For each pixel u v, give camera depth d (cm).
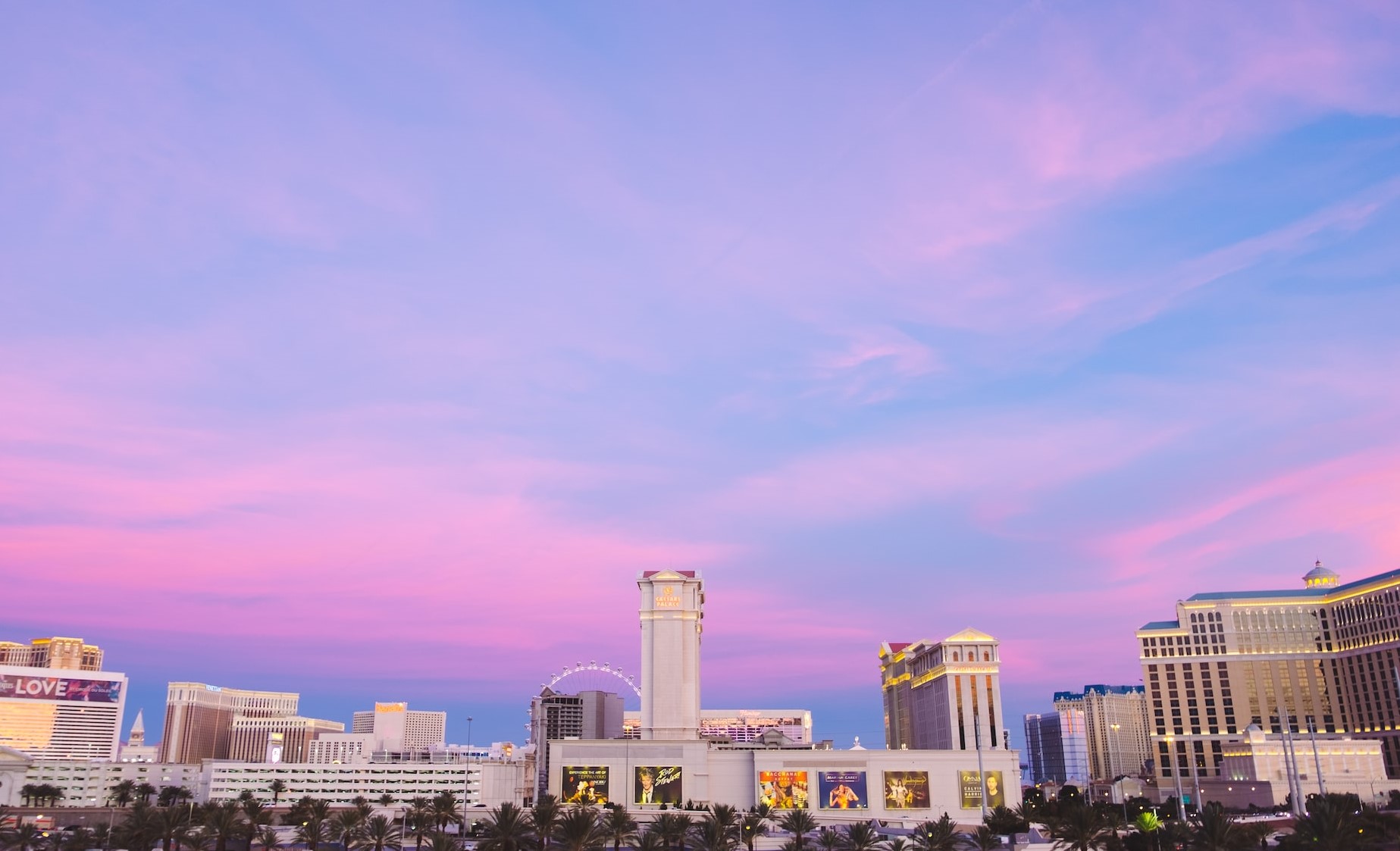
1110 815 13500
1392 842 12544
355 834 15462
